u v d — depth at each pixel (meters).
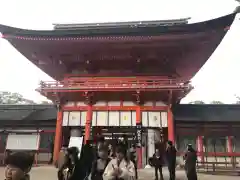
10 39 27.42
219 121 27.19
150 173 19.83
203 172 22.50
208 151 27.08
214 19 23.89
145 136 25.70
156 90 25.08
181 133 27.58
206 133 27.44
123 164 7.04
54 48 28.05
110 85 25.72
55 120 28.89
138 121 25.39
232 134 27.20
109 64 29.08
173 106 26.97
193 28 24.39
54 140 28.48
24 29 26.50
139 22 31.45
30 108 33.03
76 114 26.80
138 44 26.41
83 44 26.84
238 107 29.91
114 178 6.79
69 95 26.83
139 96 25.66
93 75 28.78
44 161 27.56
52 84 26.86
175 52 27.73
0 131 28.17
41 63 31.34
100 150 9.02
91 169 9.09
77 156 9.46
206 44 26.27
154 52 27.61
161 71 28.36
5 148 27.89
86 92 25.80
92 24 31.97
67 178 9.06
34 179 16.22
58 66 31.55
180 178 17.34
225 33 24.92
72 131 26.91
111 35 25.53
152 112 26.06
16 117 30.02
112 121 26.06
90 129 25.75
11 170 3.04
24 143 27.56
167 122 25.61
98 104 26.70
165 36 25.09
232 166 25.05
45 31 26.50
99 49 27.55
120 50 27.55
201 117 27.70
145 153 24.92
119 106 26.34
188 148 13.62
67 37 26.09
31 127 29.22
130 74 28.34
